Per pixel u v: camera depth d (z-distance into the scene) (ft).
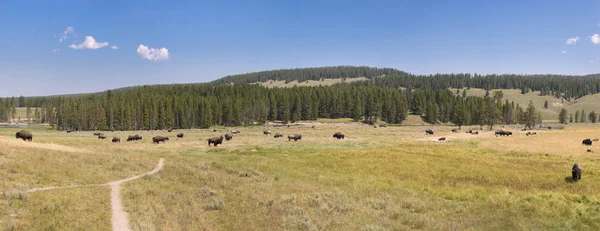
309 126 483.92
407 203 62.44
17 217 39.68
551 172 91.61
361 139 239.30
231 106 510.17
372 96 567.59
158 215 46.88
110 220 42.88
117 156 101.60
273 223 47.47
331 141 216.13
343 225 47.88
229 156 137.18
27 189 53.67
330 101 598.75
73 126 456.04
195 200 58.34
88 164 81.71
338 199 63.46
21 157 74.79
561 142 190.70
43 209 43.09
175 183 72.43
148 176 75.66
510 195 67.67
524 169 97.91
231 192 67.77
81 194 53.88
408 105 653.30
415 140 221.66
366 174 98.07
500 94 506.89
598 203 58.75
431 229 47.85
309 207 57.57
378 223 49.70
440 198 68.28
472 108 544.62
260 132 347.77
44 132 373.61
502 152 141.59
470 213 56.49
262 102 543.80
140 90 623.36
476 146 170.09
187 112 495.41
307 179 90.22
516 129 401.29
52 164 73.82
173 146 187.11
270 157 134.00
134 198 55.52
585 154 129.59
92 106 455.22
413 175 94.17
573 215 53.16
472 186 77.77
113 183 67.26
